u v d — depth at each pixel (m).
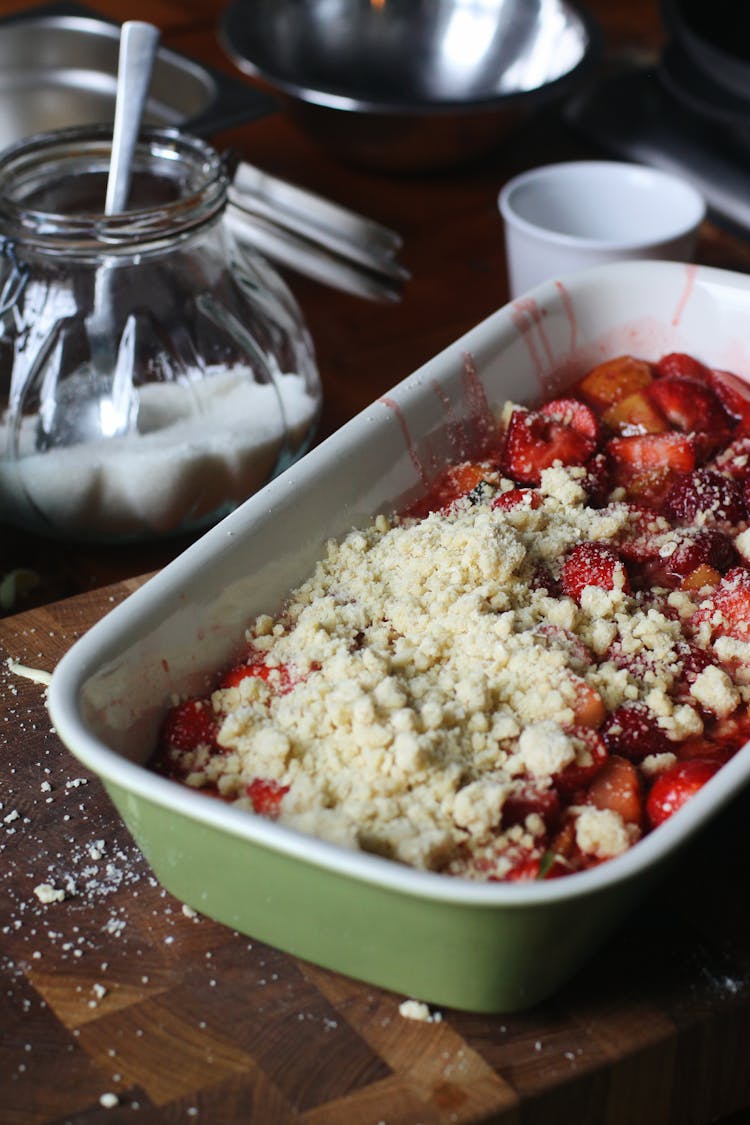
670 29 1.77
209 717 0.89
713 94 1.71
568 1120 0.78
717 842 0.91
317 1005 0.80
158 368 1.15
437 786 0.80
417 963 0.76
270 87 1.86
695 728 0.89
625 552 1.05
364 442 1.04
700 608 0.99
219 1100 0.75
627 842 0.79
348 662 0.87
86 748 0.76
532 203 1.51
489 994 0.77
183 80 1.71
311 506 0.99
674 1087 0.82
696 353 1.27
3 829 0.91
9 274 1.17
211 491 1.16
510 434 1.15
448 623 0.92
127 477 1.13
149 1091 0.76
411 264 1.58
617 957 0.84
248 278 1.24
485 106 1.57
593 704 0.87
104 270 1.13
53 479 1.13
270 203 1.35
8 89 1.82
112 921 0.85
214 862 0.78
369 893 0.72
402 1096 0.75
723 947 0.84
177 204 1.11
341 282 1.37
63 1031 0.79
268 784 0.82
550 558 1.02
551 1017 0.80
